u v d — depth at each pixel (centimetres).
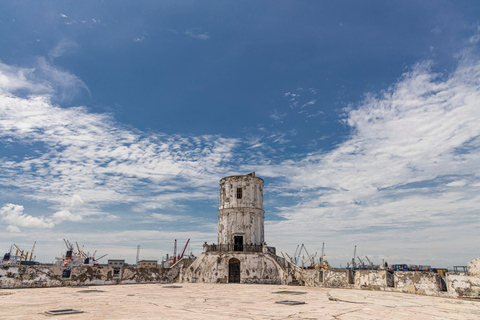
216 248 3934
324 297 1716
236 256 3631
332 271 2672
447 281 1780
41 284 2412
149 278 3206
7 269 2284
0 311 1112
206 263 3603
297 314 1048
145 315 1019
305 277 3083
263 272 3522
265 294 1925
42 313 1056
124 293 1961
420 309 1160
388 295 1752
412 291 1952
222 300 1551
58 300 1517
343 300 1449
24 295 1795
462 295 1684
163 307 1251
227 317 984
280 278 3459
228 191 4244
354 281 2419
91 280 2709
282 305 1321
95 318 948
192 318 959
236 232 4003
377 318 966
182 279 3475
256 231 4072
